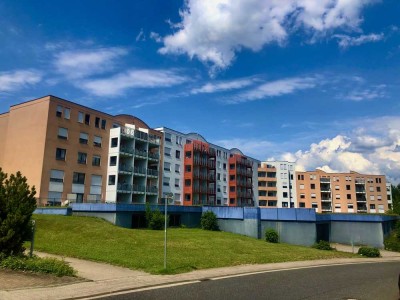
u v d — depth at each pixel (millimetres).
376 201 108812
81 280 13164
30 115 45219
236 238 34469
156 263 17750
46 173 42594
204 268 17609
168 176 61250
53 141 43844
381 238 42438
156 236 29922
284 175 99312
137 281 13594
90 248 22328
